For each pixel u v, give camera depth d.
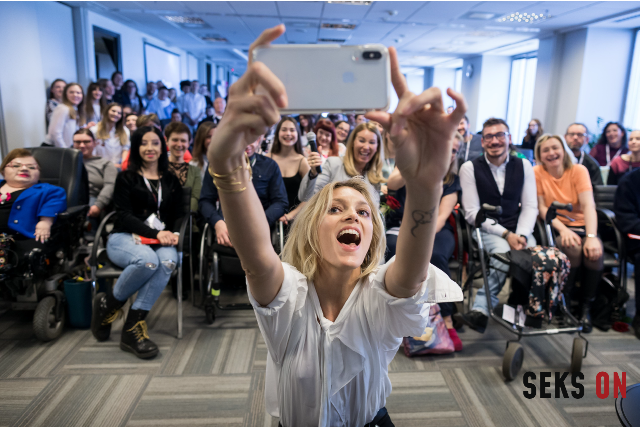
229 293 3.04
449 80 15.45
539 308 2.06
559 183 2.83
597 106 7.90
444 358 2.23
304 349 0.87
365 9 6.76
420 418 1.75
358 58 0.55
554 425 1.71
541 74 8.80
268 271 0.71
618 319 2.57
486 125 2.70
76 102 4.73
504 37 8.98
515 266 2.12
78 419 1.70
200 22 8.14
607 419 1.74
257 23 8.12
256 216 0.64
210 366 2.11
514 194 2.69
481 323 2.37
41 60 5.70
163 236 2.35
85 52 6.79
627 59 7.76
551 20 7.24
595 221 2.60
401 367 2.14
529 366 2.16
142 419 1.71
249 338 2.41
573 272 2.56
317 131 3.44
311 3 6.43
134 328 2.19
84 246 2.76
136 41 9.04
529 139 6.63
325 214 0.82
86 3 6.38
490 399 1.87
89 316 2.47
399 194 2.55
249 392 1.90
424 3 6.23
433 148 0.57
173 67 11.66
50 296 2.34
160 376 2.01
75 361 2.12
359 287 0.89
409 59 13.34
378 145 2.56
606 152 4.68
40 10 5.69
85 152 3.24
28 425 1.66
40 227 2.32
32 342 2.31
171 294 3.06
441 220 2.53
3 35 4.88
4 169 2.42
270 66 0.55
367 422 0.97
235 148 0.53
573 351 2.03
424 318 0.82
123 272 2.20
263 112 0.48
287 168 3.13
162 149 2.54
